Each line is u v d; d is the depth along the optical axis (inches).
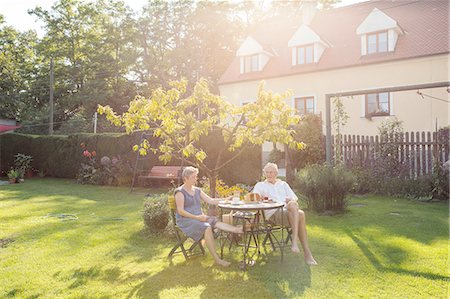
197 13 1316.4
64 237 253.1
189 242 239.8
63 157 704.4
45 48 1409.9
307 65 815.7
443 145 406.3
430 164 419.5
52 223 298.8
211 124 275.7
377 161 450.6
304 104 818.8
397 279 169.2
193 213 207.5
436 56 654.5
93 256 211.3
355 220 294.4
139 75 1435.8
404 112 687.1
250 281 169.6
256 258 205.0
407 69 685.9
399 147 450.9
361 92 396.5
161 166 535.2
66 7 1393.9
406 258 197.2
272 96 253.1
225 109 277.7
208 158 514.6
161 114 256.2
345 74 759.7
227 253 215.9
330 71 778.8
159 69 1344.7
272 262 197.2
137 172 549.0
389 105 703.1
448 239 233.6
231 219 223.9
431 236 241.3
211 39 1347.2
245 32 1366.9
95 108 1301.7
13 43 1406.3
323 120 781.9
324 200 324.2
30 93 1376.7
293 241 194.2
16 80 1387.8
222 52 1378.0
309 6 927.7
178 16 1355.8
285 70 851.4
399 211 329.1
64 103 1359.5
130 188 549.0
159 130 268.7
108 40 1363.2
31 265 195.9
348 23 863.1
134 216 326.3
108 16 1429.6
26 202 415.2
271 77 856.9
